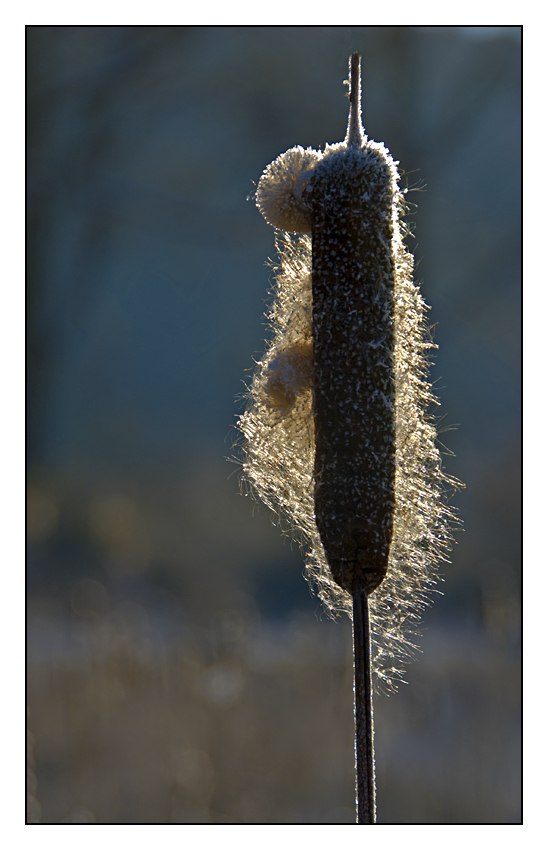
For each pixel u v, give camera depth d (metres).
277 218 1.16
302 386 1.18
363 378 1.14
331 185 1.15
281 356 1.19
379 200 1.15
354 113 1.16
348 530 1.14
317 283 1.15
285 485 1.21
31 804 2.41
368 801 1.14
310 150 1.16
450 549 1.22
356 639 1.14
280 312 1.20
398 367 1.18
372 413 1.14
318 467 1.15
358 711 1.14
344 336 1.14
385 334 1.14
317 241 1.15
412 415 1.20
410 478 1.20
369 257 1.14
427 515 1.21
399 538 1.20
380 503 1.14
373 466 1.14
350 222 1.14
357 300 1.14
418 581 1.21
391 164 1.15
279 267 1.21
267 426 1.21
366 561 1.14
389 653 1.27
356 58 1.15
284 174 1.16
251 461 1.23
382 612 1.23
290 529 1.23
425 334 1.20
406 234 1.18
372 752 1.14
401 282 1.19
